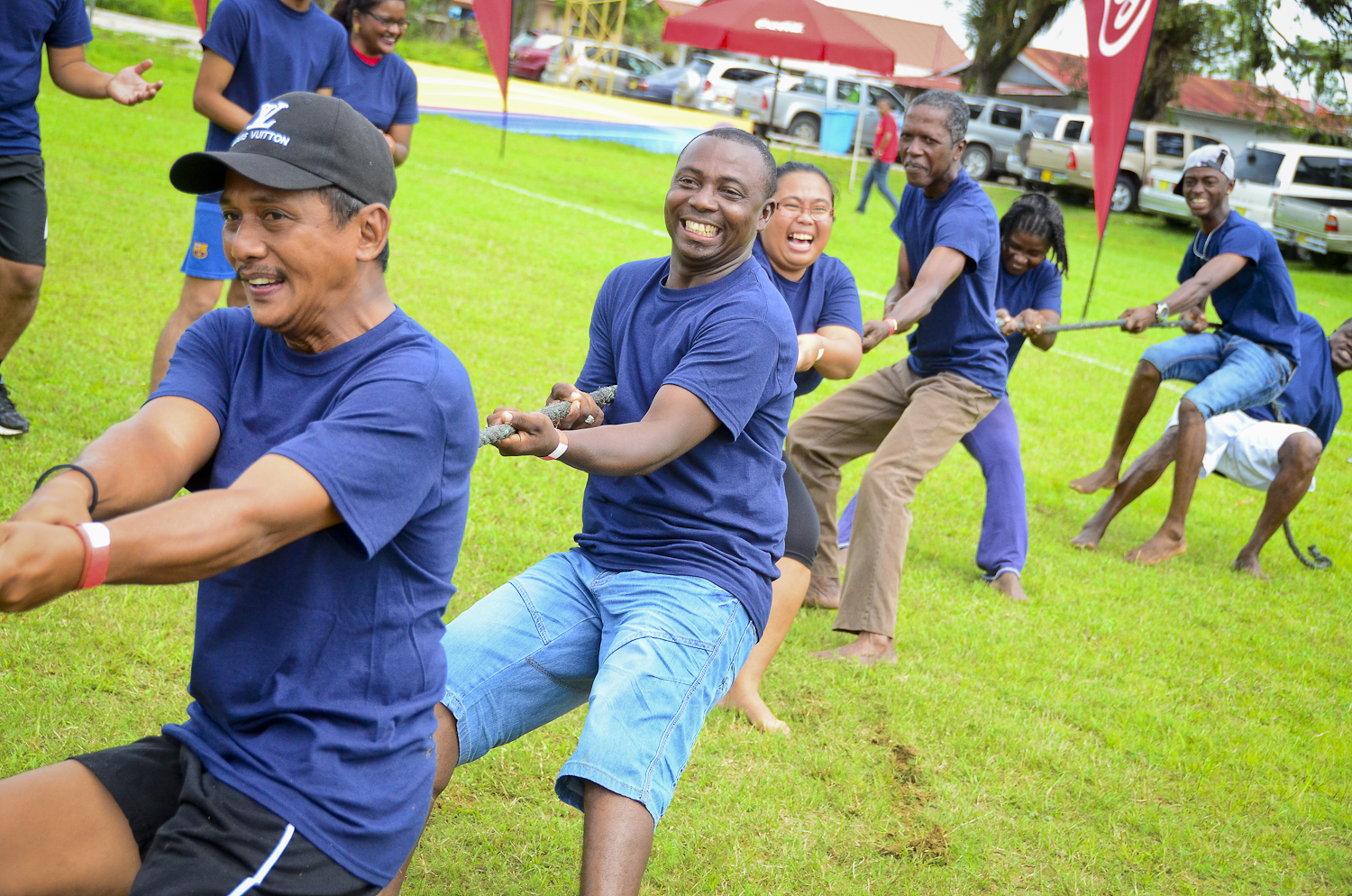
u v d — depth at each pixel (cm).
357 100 606
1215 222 620
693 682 243
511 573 452
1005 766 381
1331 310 1675
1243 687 475
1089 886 323
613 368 280
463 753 246
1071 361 1094
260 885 170
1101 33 753
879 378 500
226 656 180
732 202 254
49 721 312
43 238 477
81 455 169
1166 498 737
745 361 246
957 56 3070
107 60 1931
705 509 257
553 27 3850
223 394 189
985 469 545
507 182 1538
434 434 178
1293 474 607
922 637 473
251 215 174
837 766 361
